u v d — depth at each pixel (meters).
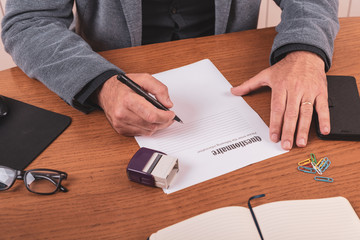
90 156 0.70
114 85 0.77
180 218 0.59
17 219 0.60
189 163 0.68
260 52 0.96
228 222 0.53
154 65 0.93
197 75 0.89
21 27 0.93
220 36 1.03
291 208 0.55
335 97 0.77
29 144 0.73
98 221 0.59
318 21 0.90
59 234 0.57
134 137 0.74
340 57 0.92
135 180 0.64
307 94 0.76
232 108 0.80
